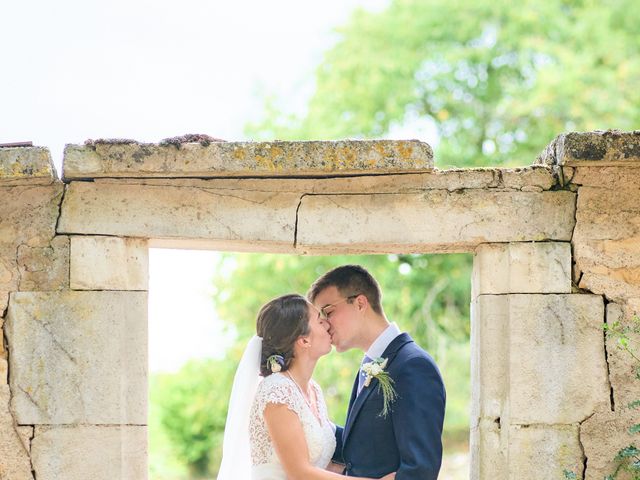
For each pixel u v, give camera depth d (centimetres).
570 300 469
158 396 1559
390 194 477
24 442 462
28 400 465
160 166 460
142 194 475
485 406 471
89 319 470
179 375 1565
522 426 464
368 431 479
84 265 471
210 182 477
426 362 479
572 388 465
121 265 473
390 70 1273
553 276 470
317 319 495
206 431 1516
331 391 1129
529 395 465
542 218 473
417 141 461
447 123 1296
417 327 1176
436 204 475
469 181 477
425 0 1318
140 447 469
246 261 1166
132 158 460
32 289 471
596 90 1173
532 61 1301
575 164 465
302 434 471
